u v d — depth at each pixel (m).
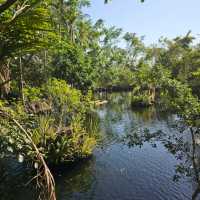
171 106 9.57
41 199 5.12
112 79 76.06
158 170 17.11
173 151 9.37
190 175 9.30
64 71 44.06
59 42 6.86
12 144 4.37
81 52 46.16
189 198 13.46
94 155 20.14
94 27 62.53
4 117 4.79
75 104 21.78
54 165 16.92
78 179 16.03
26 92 14.61
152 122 31.81
